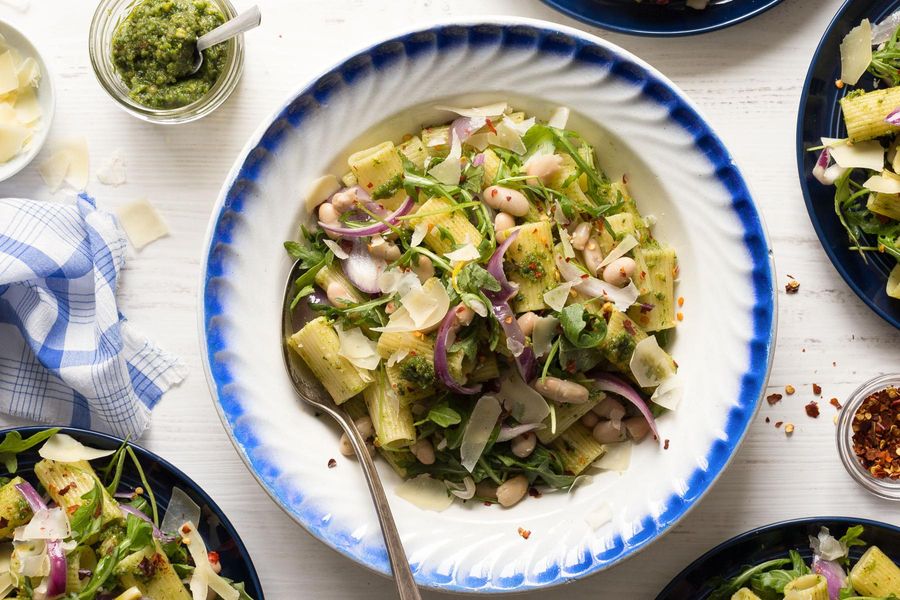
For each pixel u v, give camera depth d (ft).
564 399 1.83
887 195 1.93
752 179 2.03
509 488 1.88
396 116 1.89
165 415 1.98
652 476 1.89
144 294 1.99
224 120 2.00
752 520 2.01
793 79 2.03
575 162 1.90
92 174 2.00
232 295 1.85
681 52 2.03
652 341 1.86
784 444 2.02
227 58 1.96
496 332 1.80
